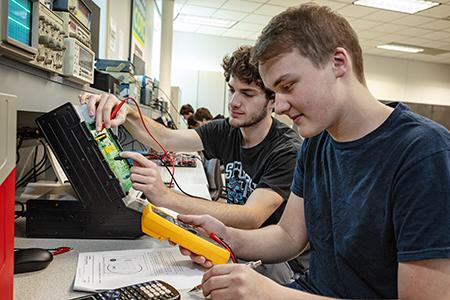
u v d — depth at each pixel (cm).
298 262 122
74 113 88
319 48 69
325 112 73
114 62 223
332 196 83
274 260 99
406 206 64
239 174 147
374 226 72
